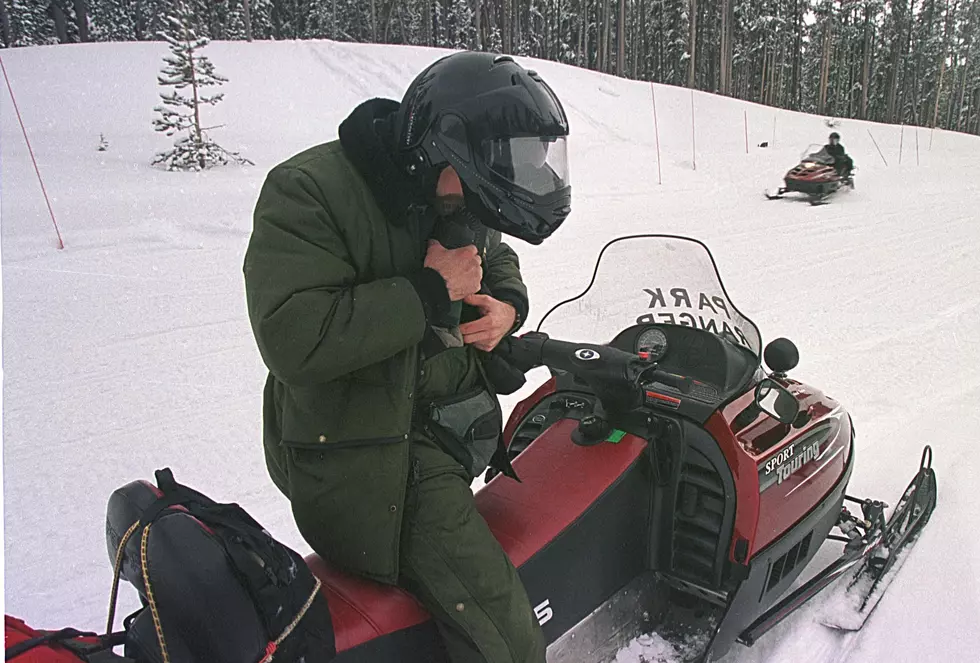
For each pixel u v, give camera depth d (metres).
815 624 2.76
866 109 57.62
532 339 2.29
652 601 2.52
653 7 52.88
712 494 2.36
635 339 2.67
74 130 20.59
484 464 2.01
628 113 27.03
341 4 50.81
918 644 2.65
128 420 4.44
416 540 1.72
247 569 1.43
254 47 29.19
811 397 2.95
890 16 57.81
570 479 2.25
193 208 11.57
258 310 1.51
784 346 2.82
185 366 5.30
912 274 8.45
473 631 1.70
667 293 2.74
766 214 12.73
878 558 3.04
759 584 2.46
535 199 1.69
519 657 1.73
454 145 1.63
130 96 23.91
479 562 1.74
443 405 1.90
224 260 8.41
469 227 1.81
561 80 28.81
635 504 2.34
